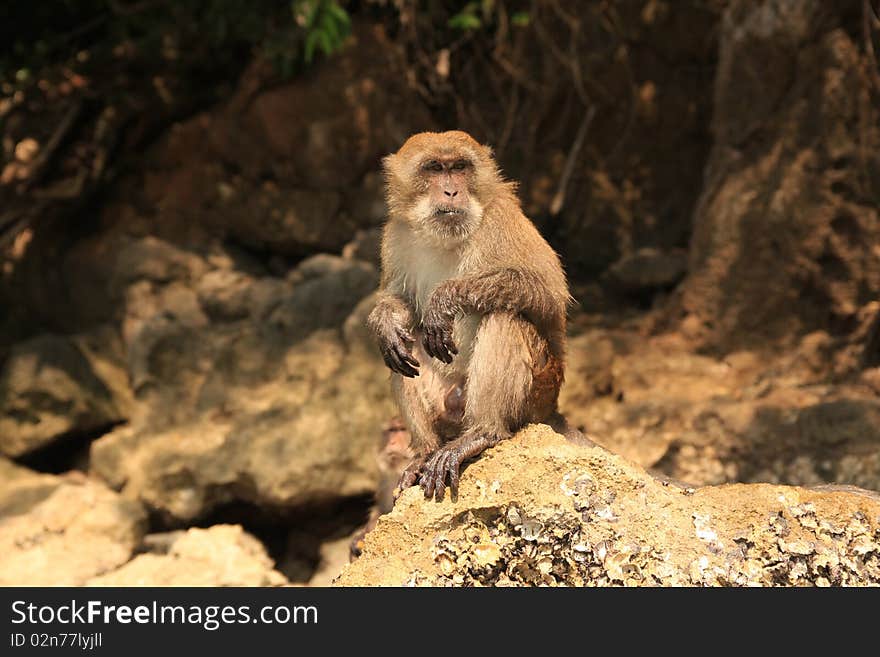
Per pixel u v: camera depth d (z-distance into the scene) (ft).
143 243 56.03
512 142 58.34
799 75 46.68
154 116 60.08
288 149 57.72
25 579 40.68
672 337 50.31
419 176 28.48
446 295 25.90
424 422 27.81
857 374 45.37
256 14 55.36
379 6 59.16
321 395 46.70
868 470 39.63
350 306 50.16
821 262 46.57
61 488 45.19
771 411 42.68
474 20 56.29
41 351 50.16
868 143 45.65
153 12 57.82
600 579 23.49
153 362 49.88
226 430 47.03
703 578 23.18
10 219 57.47
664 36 56.03
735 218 48.67
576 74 55.72
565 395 46.50
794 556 23.44
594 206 57.72
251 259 58.49
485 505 24.07
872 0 36.27
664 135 57.00
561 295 27.89
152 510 46.21
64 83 59.26
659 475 27.78
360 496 45.65
